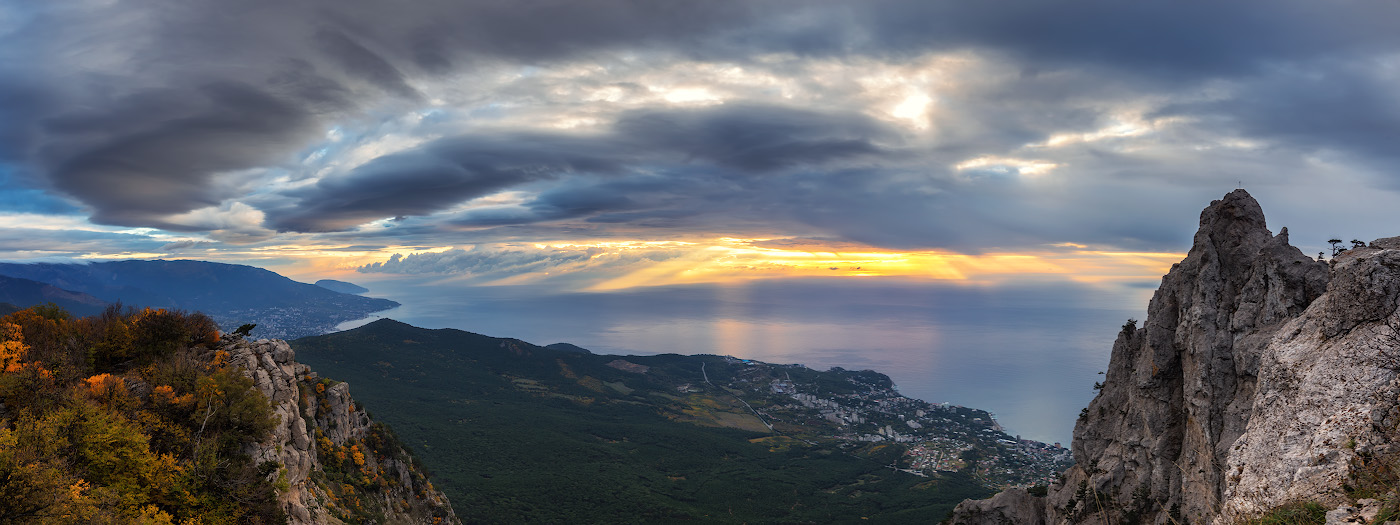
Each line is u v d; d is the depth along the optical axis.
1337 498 13.18
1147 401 47.25
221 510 41.41
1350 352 15.87
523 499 187.25
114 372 50.66
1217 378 39.53
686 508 194.88
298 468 52.28
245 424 47.75
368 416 89.25
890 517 187.62
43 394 42.16
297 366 77.94
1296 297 37.84
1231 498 16.56
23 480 31.91
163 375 47.97
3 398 41.34
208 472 42.00
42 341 49.09
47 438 36.41
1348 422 14.43
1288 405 16.72
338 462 72.12
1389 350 15.05
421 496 90.06
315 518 53.75
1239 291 41.38
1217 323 40.88
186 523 39.22
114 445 39.09
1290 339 18.72
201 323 57.88
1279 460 15.45
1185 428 44.06
